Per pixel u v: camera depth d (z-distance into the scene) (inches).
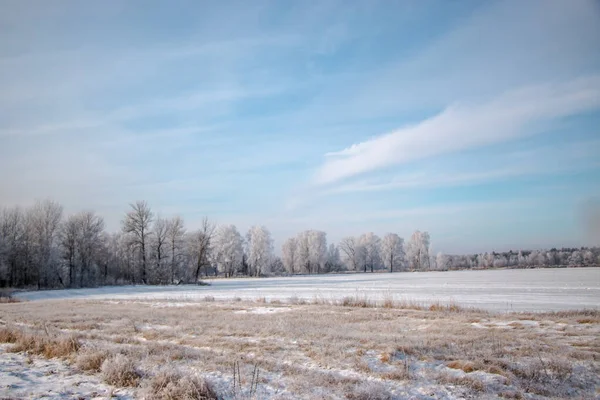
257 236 4136.3
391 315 831.1
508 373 389.4
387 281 2479.1
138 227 2876.5
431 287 1784.0
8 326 658.2
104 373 354.0
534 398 341.4
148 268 2869.1
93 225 2876.5
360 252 4761.3
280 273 4549.7
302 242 4596.5
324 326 677.3
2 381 333.4
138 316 846.5
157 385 322.0
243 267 4584.2
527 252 5797.2
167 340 562.9
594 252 4687.5
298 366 407.2
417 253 4877.0
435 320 749.9
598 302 1059.3
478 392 344.2
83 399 298.4
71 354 431.5
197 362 412.5
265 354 462.0
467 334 584.4
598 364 428.5
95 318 819.4
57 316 866.8
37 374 361.7
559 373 396.2
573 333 594.9
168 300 1396.4
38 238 2620.6
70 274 2721.5
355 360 427.8
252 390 325.7
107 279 2947.8
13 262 2571.4
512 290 1480.1
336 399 314.5
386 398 320.5
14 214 2647.6
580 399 336.8
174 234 2982.3
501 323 706.2
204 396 304.7
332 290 1797.5
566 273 2753.4
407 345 486.0
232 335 597.9
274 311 954.7
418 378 375.6
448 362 427.2
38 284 2529.5
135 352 436.8
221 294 1769.2
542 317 764.0
